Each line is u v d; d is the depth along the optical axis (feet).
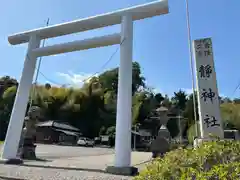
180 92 153.17
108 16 29.78
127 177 21.30
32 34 34.73
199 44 25.89
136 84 163.73
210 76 24.48
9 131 30.37
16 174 21.63
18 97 31.58
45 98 135.44
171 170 8.19
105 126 135.64
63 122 135.44
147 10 28.09
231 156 8.09
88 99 140.15
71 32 33.37
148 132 125.29
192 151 8.95
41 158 42.80
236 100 99.45
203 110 23.68
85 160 41.42
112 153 67.51
